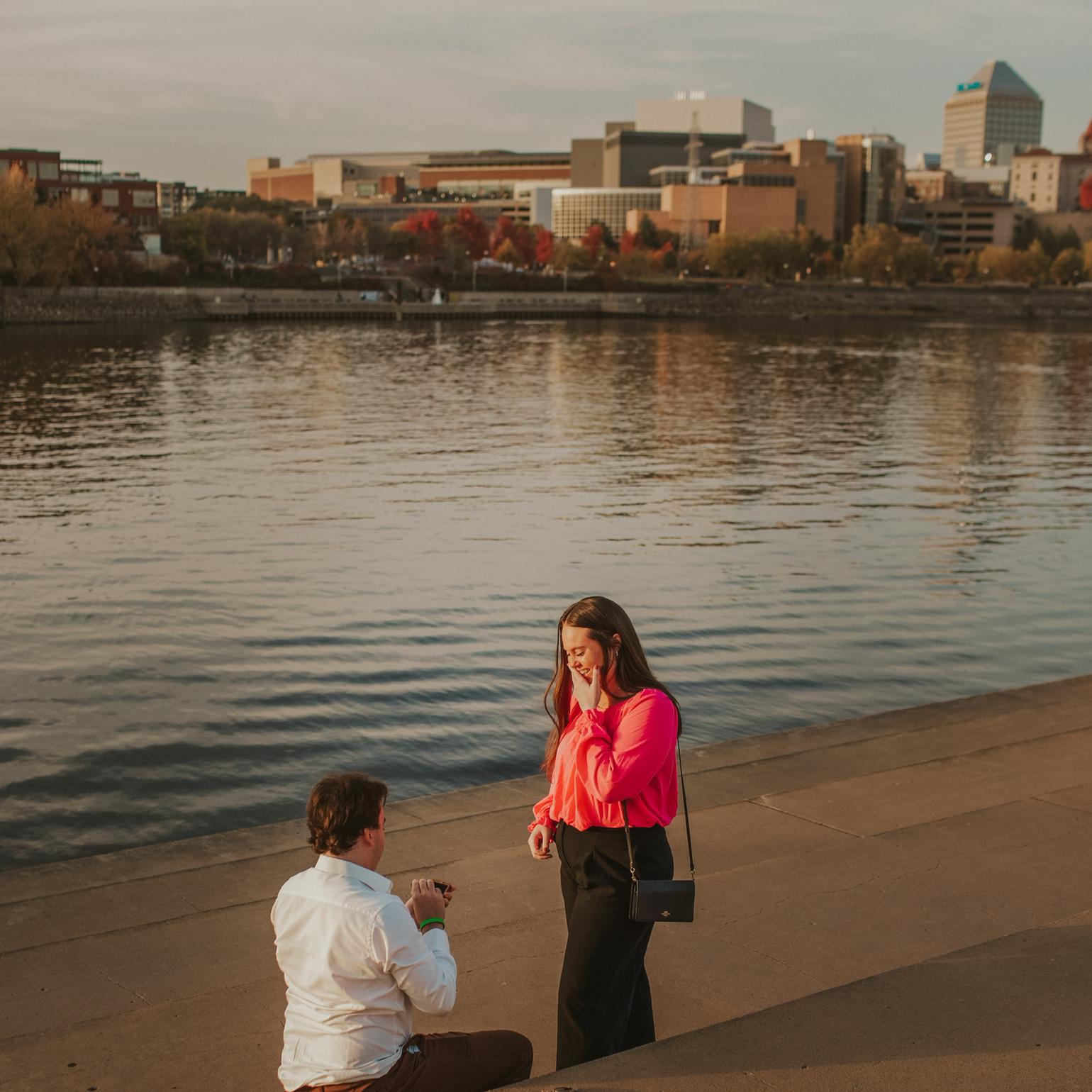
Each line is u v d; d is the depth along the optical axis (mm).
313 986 3656
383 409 60812
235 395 67062
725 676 16656
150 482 36750
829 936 6027
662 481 37938
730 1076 4207
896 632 19188
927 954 5832
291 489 35531
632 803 4277
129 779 12703
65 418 55000
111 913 6605
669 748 4230
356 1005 3633
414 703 15219
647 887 4211
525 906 6559
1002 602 21359
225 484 36562
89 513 31047
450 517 30922
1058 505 33688
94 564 24547
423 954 3674
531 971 5773
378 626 19266
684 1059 4297
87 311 144750
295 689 15828
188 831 11461
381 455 43750
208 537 27781
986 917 6230
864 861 6992
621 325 165625
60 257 143000
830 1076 4219
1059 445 48969
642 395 70250
